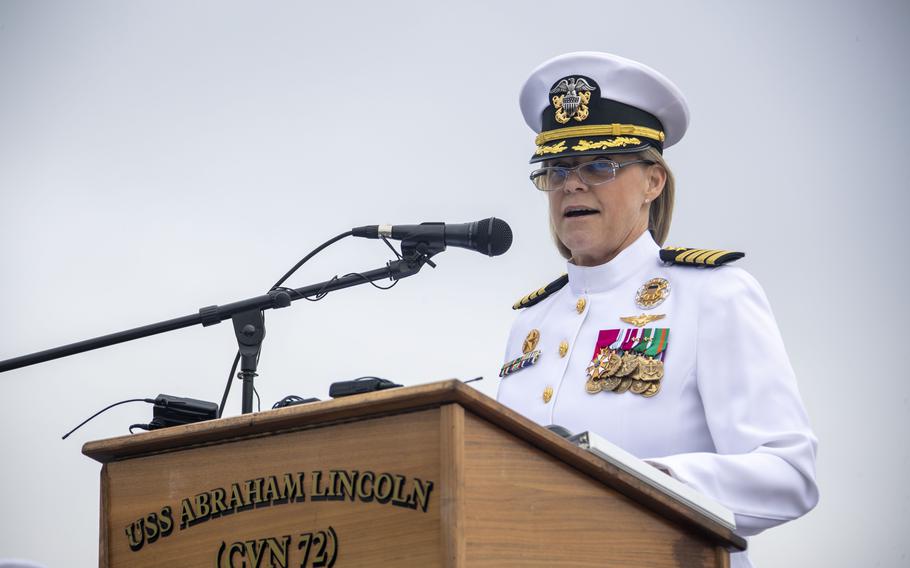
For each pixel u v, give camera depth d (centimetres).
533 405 1092
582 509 686
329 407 663
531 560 653
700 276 1055
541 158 1095
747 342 987
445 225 1118
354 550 657
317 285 1120
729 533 735
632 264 1108
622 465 697
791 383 970
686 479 859
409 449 645
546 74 1123
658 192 1123
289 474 691
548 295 1208
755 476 878
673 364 1019
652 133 1109
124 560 764
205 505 727
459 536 616
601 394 1041
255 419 696
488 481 640
